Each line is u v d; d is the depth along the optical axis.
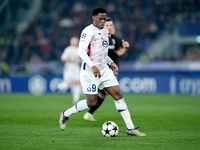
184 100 54.84
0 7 91.19
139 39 92.50
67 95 68.56
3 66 79.75
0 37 91.88
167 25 93.88
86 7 100.75
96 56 21.86
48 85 74.81
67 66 53.00
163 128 25.83
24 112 37.91
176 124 28.11
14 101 53.78
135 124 28.22
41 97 62.72
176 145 18.98
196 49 86.88
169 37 91.75
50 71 77.50
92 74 21.91
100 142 19.89
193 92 69.38
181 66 75.12
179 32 88.44
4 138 21.42
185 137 21.64
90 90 21.89
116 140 20.55
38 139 21.03
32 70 78.69
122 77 72.62
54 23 97.88
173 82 70.81
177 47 91.31
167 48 91.81
